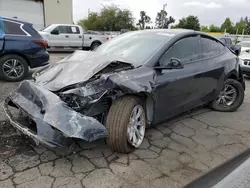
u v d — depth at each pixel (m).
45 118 2.16
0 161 2.45
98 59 2.92
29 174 2.28
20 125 2.41
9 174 2.26
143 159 2.64
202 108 4.53
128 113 2.51
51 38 12.23
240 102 4.43
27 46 5.67
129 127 2.61
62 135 2.17
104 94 2.38
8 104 2.91
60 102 2.25
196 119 3.95
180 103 3.32
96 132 2.25
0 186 2.09
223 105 4.41
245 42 14.25
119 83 2.44
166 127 3.55
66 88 2.40
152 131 3.38
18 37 5.56
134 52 3.21
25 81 2.74
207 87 3.77
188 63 3.39
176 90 3.15
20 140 2.86
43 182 2.18
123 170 2.42
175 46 3.26
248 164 2.69
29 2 17.42
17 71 5.73
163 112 3.07
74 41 12.93
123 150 2.61
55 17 18.94
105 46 3.77
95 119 2.33
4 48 5.41
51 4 18.47
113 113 2.49
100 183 2.21
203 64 3.62
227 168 2.59
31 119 2.37
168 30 3.69
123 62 2.82
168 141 3.10
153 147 2.92
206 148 2.99
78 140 2.39
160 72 2.92
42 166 2.41
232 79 4.36
